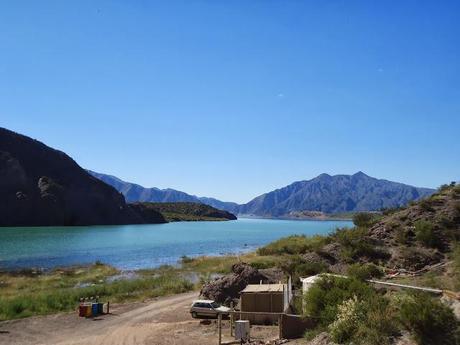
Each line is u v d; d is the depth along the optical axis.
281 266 49.78
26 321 34.97
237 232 189.12
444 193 59.78
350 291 25.64
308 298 26.34
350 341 19.80
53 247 107.81
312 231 198.12
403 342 18.25
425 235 48.47
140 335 30.44
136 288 49.97
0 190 183.38
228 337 28.67
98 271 66.69
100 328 32.75
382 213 69.69
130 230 185.50
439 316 17.97
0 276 61.75
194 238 147.12
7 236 136.25
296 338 25.09
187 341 28.19
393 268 44.91
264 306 32.41
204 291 41.38
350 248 51.09
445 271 36.66
